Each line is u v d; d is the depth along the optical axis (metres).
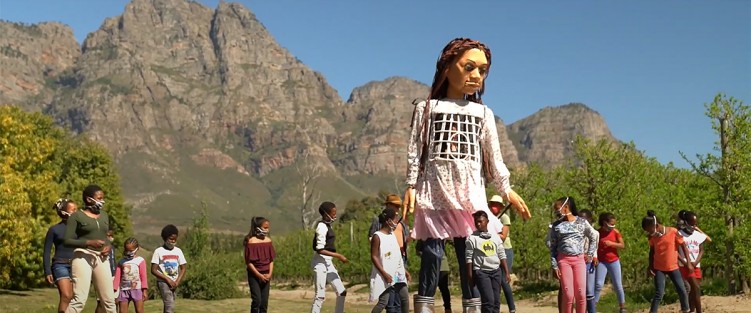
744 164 16.86
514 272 31.55
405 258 9.59
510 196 5.81
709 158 17.41
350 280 49.34
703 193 17.97
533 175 28.86
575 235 8.96
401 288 8.47
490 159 5.83
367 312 17.00
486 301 7.12
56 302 21.92
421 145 5.71
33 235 24.75
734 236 16.75
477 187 5.68
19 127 28.95
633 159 22.83
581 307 8.91
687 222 11.84
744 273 16.72
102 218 8.34
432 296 5.73
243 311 17.16
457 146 5.64
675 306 14.65
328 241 10.23
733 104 17.19
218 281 25.39
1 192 22.36
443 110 5.67
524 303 20.78
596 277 11.20
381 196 82.94
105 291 8.30
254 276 10.39
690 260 11.51
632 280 24.11
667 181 25.09
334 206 10.34
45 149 30.03
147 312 15.95
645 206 21.75
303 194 78.06
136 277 10.79
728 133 17.20
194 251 26.58
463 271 5.89
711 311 13.72
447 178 5.63
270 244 10.55
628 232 21.31
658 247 11.23
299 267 54.09
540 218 28.12
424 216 5.71
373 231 9.56
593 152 22.86
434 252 5.69
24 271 26.47
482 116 5.73
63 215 8.70
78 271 8.10
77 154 47.09
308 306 18.75
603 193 22.06
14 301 21.19
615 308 16.06
